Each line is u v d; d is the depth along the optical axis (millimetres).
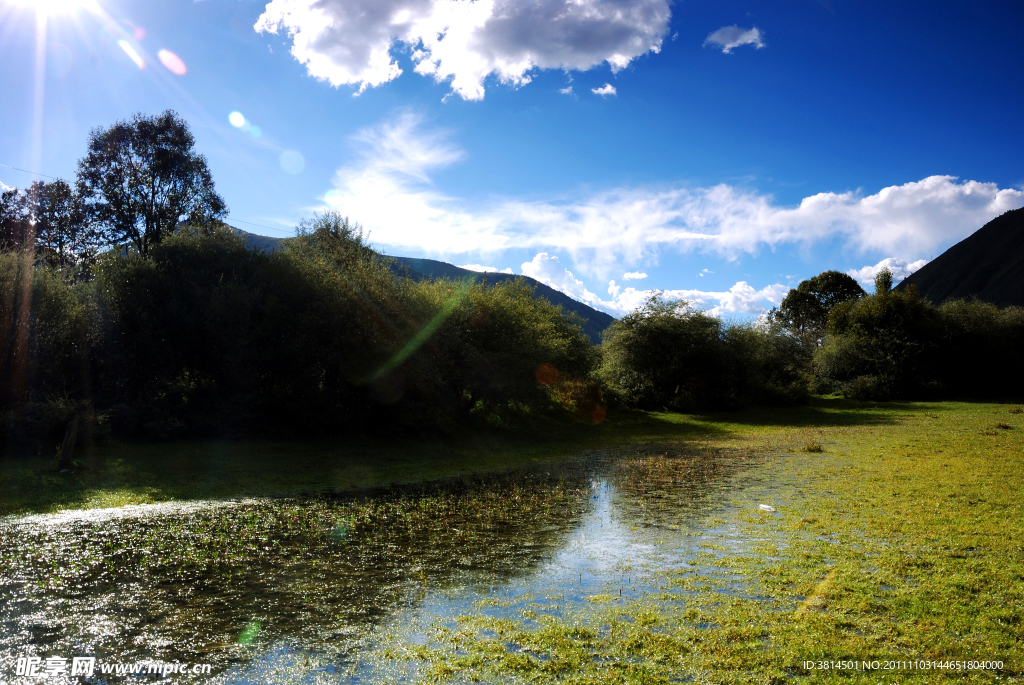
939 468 16188
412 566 8914
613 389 40562
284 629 6664
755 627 6434
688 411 40875
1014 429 25469
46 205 40594
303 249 32438
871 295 57188
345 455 20953
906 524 10578
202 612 7164
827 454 20484
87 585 8070
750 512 12234
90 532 10828
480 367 24812
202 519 11898
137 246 40125
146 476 16141
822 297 84938
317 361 24078
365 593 7785
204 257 25078
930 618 6512
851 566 8422
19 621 6906
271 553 9602
